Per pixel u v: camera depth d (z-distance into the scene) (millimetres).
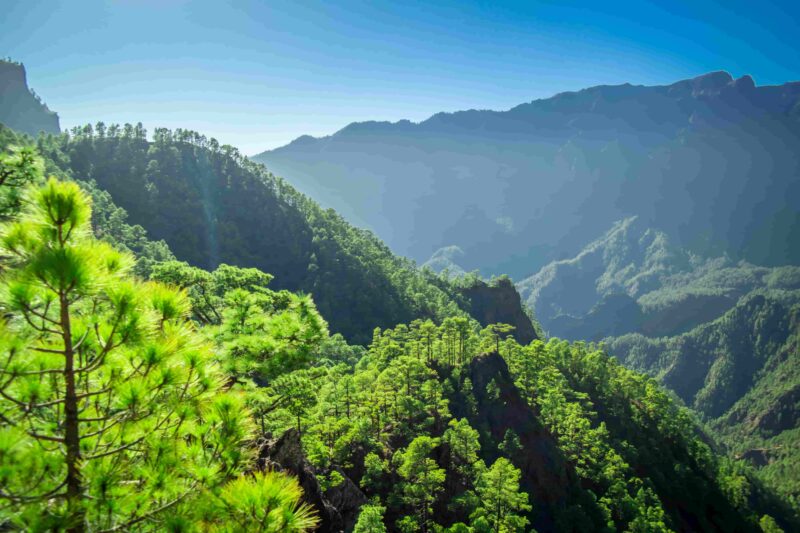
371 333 141375
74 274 5684
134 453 7375
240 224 185250
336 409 57406
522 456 63969
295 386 25469
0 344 5805
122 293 6422
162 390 7090
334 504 32156
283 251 179750
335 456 44312
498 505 47625
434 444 46844
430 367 76750
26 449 6094
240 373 18031
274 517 6656
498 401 71188
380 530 29438
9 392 6250
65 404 6566
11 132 166375
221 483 7332
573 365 114500
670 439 104500
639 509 63844
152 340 6879
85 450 6910
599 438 79188
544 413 75625
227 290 29438
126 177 178750
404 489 42469
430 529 42656
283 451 21484
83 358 6938
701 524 83438
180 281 27719
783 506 133500
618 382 113125
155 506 6930
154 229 165875
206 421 7699
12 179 12547
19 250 6031
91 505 6258
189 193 183500
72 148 182000
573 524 59094
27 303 5859
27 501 5953
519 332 185500
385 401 59188
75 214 6090
